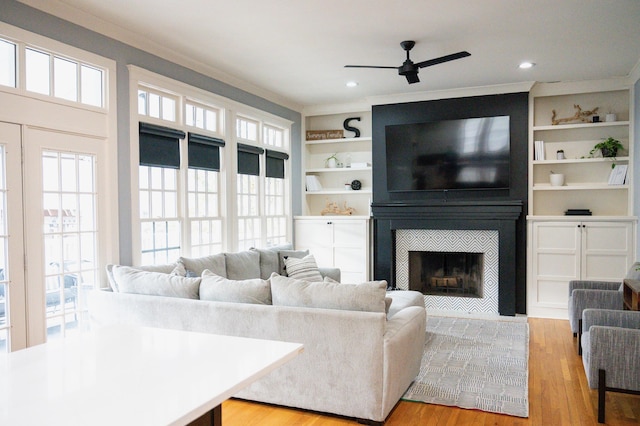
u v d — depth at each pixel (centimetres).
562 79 563
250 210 598
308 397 302
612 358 287
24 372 136
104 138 388
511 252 580
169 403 114
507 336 487
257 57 475
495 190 603
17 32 320
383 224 642
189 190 496
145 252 442
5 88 315
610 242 548
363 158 709
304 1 345
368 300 291
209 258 465
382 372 282
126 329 186
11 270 321
